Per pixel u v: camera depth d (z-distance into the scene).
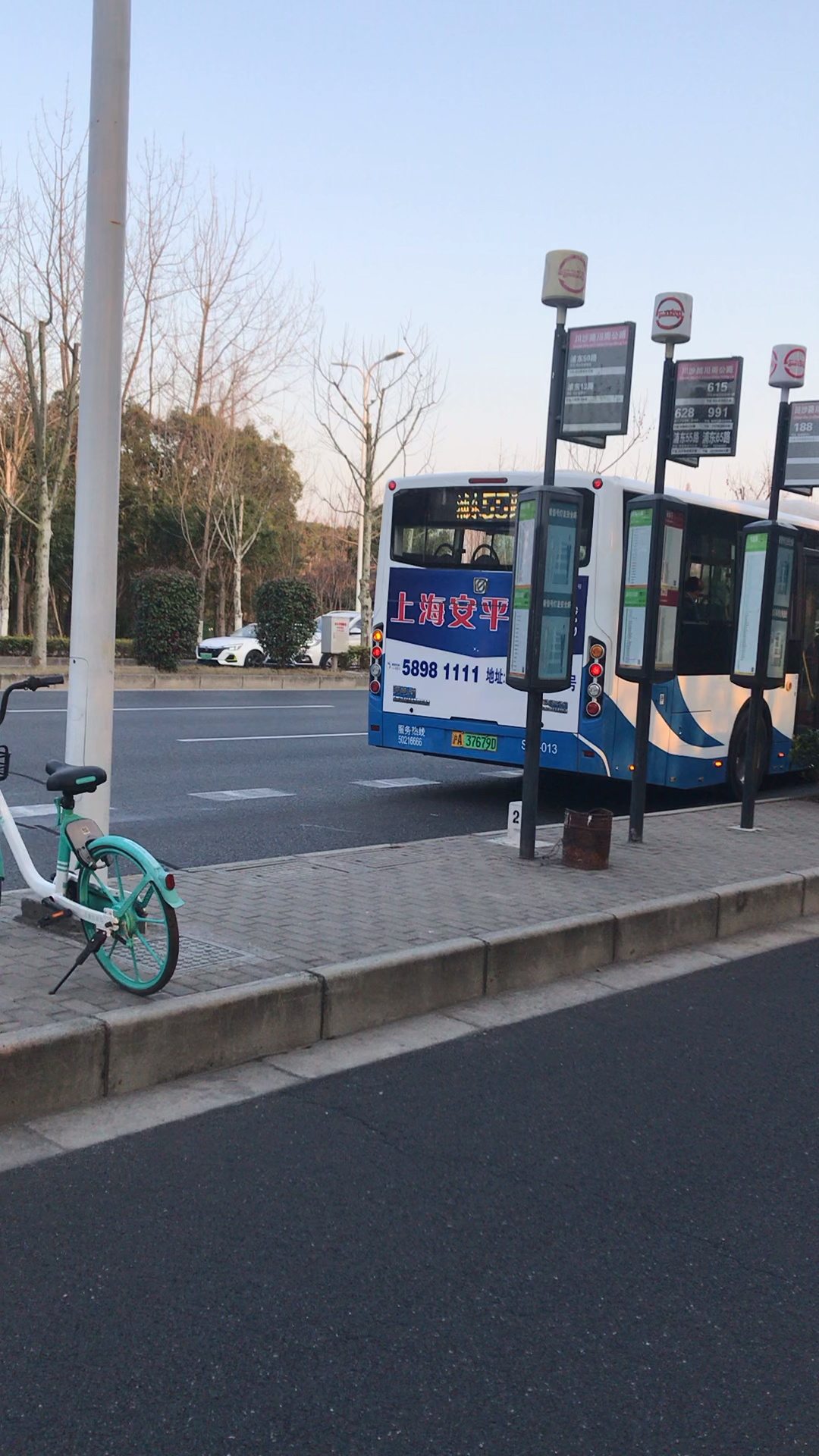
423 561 11.84
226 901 6.70
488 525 11.41
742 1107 4.90
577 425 8.02
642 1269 3.62
